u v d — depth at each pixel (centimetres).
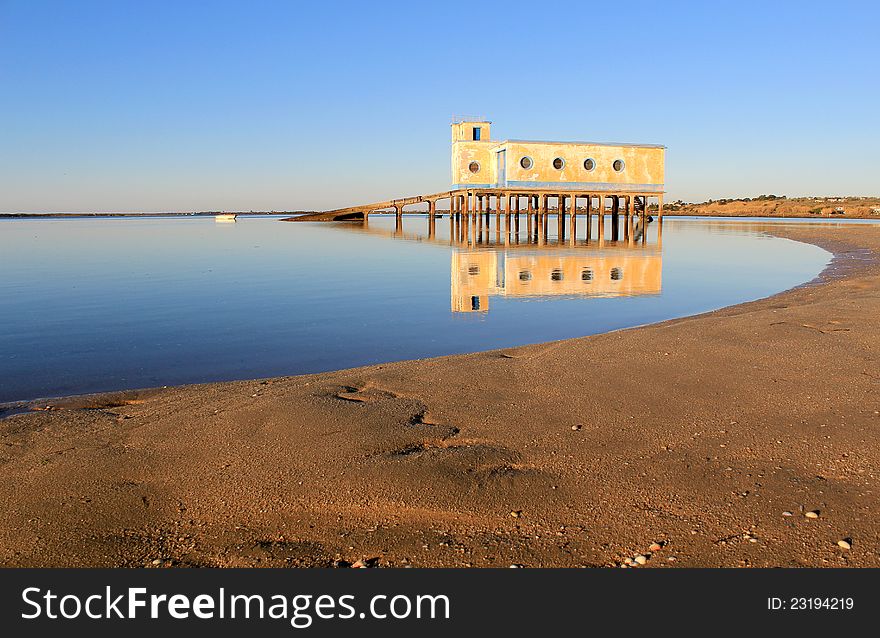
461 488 436
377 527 396
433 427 555
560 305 1545
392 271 2394
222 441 538
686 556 353
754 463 456
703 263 2603
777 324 913
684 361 737
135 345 1110
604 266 2498
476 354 902
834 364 692
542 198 4709
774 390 616
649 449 490
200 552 380
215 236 5341
